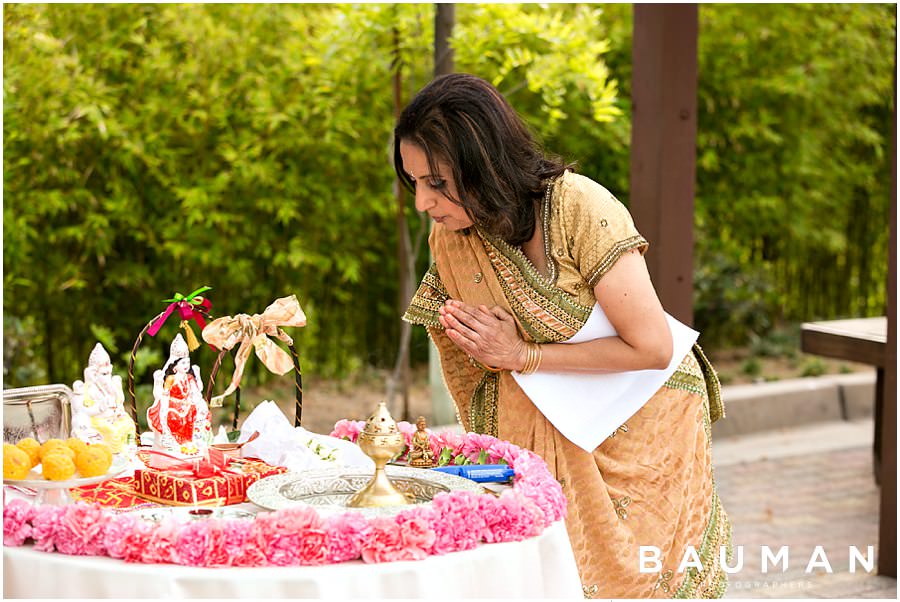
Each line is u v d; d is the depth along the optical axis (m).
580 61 4.49
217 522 1.51
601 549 2.16
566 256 2.12
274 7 5.16
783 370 7.00
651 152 3.93
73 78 4.62
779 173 7.21
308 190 5.43
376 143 5.57
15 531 1.59
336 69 4.97
